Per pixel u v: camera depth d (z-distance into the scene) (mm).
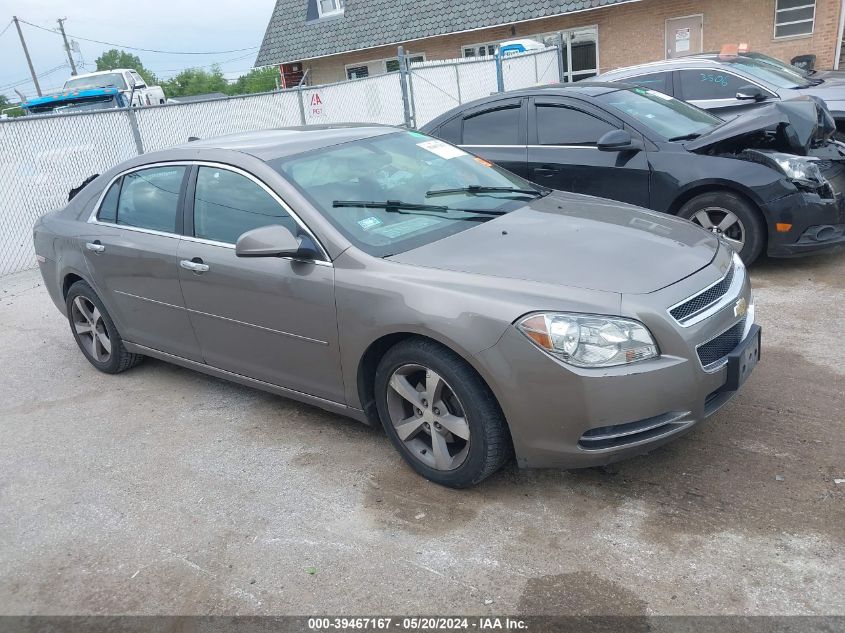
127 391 5000
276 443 4059
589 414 2928
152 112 10047
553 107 6648
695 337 3014
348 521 3289
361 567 2975
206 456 4000
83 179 9516
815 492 3139
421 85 13508
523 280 3129
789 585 2639
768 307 5324
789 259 6379
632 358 2918
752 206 5762
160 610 2855
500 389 3031
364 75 23484
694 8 17672
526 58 16000
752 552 2822
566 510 3203
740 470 3352
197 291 4172
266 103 11391
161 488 3725
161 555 3186
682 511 3109
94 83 19047
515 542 3027
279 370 3965
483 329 3025
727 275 3393
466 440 3246
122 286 4699
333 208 3717
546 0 18969
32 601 2984
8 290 8188
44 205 9242
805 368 4285
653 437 3010
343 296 3465
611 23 18844
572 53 19734
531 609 2658
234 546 3195
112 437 4340
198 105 10547
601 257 3283
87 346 5375
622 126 6262
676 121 6441
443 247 3494
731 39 17453
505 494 3363
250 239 3494
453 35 21250
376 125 4758
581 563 2867
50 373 5496
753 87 8500
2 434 4531
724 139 5828
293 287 3662
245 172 3975
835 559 2738
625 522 3080
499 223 3750
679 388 2969
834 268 6008
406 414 3549
